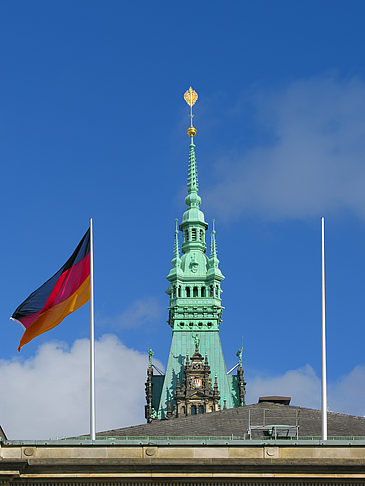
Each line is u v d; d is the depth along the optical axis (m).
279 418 99.56
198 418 100.81
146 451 76.88
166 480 75.88
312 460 76.62
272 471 76.06
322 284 87.88
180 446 77.12
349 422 99.25
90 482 75.88
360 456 76.88
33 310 90.25
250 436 90.88
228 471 76.00
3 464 75.19
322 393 84.38
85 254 91.12
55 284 91.00
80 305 90.81
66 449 76.88
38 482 75.81
